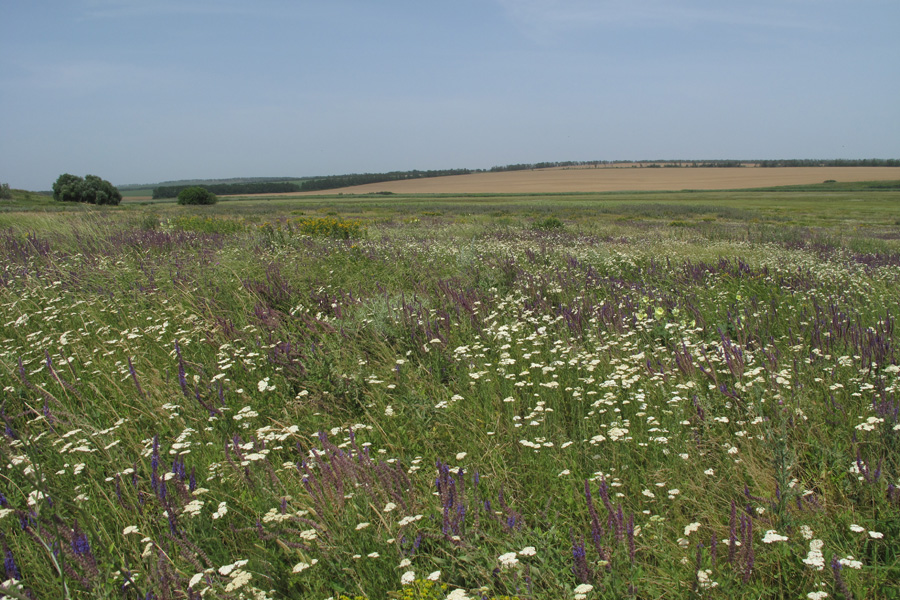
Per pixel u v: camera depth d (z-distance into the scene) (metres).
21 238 12.15
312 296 6.77
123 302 6.97
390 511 2.62
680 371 4.25
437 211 65.94
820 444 3.16
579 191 142.50
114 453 3.32
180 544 2.28
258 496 2.94
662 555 2.39
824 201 88.94
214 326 5.79
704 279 9.22
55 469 3.29
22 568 2.42
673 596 2.19
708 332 5.51
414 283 8.29
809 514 2.58
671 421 3.56
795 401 3.58
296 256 9.55
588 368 4.23
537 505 2.88
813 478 2.95
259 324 5.81
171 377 4.56
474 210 67.25
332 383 4.23
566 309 6.37
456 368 4.75
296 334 5.54
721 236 23.28
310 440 3.59
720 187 143.88
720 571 2.26
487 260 9.94
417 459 3.16
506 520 2.55
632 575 2.21
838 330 5.03
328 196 150.62
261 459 3.01
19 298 7.01
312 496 2.73
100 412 4.01
